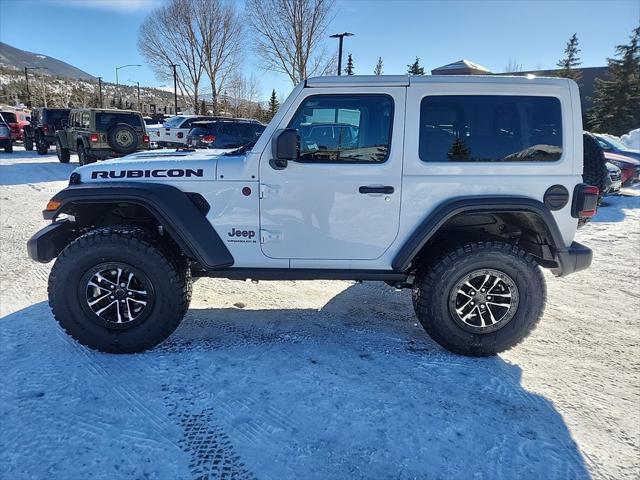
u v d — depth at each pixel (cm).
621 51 3073
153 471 223
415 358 337
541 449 244
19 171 1359
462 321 333
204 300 442
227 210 331
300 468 228
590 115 3219
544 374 319
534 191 325
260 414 267
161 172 330
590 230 781
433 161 324
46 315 389
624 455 241
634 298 470
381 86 320
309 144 327
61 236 351
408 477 224
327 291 477
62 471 220
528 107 324
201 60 4091
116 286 324
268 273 341
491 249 322
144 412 267
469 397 289
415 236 325
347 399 283
